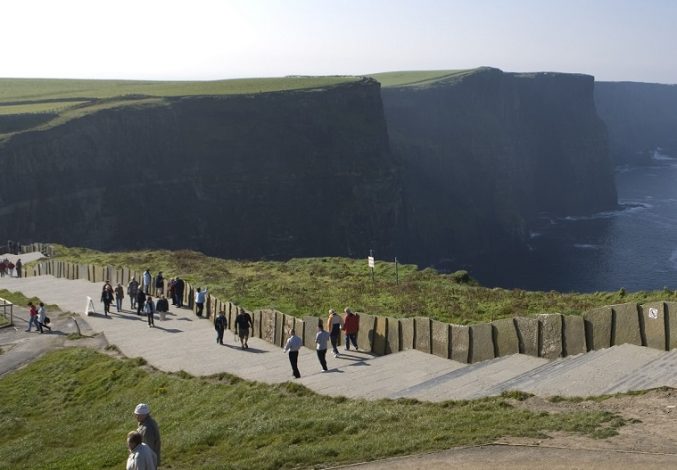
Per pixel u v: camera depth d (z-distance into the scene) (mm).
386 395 22859
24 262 75562
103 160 123938
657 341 22359
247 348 33062
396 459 16062
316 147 153125
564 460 14664
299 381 25766
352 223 155000
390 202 163500
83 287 55344
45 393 31406
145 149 131000
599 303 34875
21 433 27000
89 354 35125
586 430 16234
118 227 124125
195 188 136375
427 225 193500
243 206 142000
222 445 20109
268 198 145250
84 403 29516
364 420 19719
